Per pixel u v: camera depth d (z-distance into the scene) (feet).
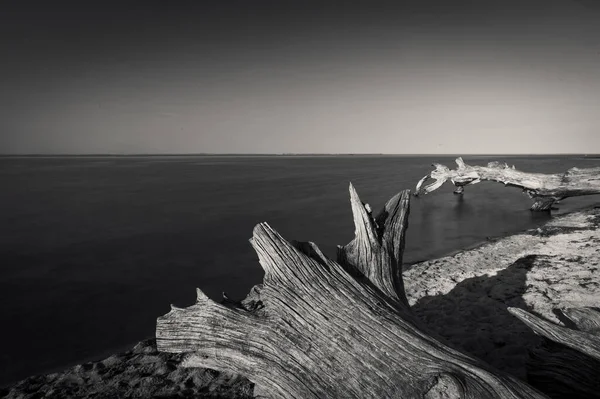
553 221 44.91
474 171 60.59
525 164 234.79
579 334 9.34
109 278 28.63
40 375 14.03
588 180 48.62
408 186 103.19
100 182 125.18
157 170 212.64
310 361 8.71
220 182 126.93
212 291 25.71
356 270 10.81
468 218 52.75
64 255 35.45
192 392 11.50
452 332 15.57
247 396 11.05
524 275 22.93
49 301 23.94
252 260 33.47
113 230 47.14
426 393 7.51
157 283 27.48
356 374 8.26
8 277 28.99
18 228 48.39
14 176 153.38
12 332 19.43
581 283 20.38
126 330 19.65
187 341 10.50
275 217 55.72
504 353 13.41
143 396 11.51
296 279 9.60
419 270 26.55
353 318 8.93
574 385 8.97
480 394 7.23
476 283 22.45
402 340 8.52
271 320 9.47
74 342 18.25
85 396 11.96
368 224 11.35
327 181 128.26
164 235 44.21
